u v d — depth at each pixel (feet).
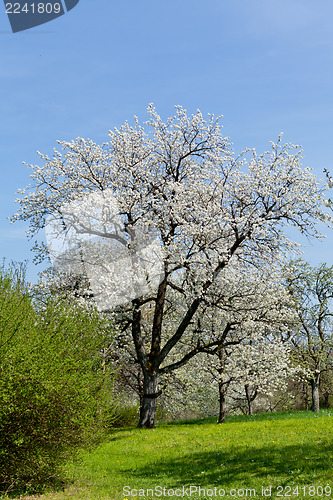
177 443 50.78
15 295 34.50
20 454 30.58
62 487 34.55
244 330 67.87
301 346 99.66
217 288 63.57
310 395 114.62
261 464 38.06
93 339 41.32
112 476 39.68
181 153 68.90
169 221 62.28
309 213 60.75
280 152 64.23
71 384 33.22
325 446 40.32
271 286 65.41
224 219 59.11
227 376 75.77
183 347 77.56
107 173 66.18
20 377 29.66
